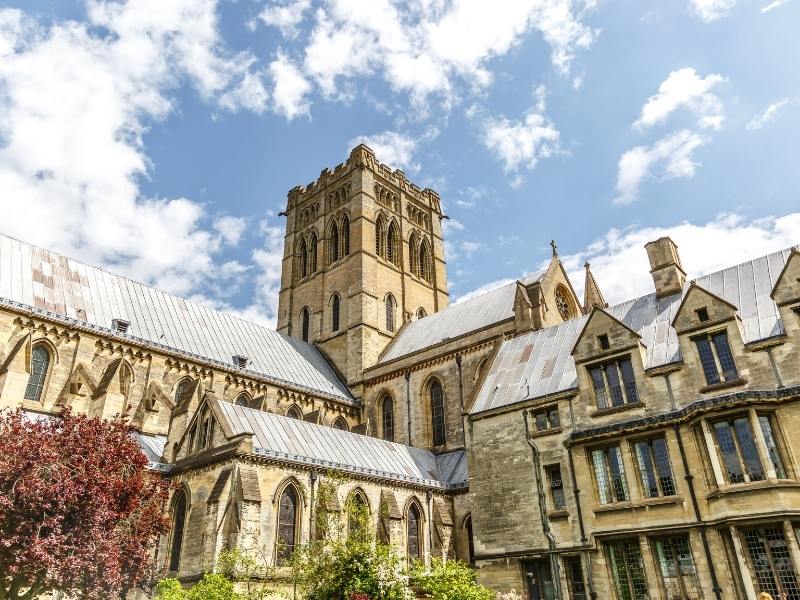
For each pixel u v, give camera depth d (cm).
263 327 8081
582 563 4097
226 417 4728
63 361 5356
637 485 4012
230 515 4041
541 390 4853
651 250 5081
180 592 3400
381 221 9544
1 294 5203
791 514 3319
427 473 5906
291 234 10431
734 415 3662
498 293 7812
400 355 7912
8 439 2994
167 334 6381
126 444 3494
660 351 4344
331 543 3603
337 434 5616
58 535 2803
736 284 4538
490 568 4572
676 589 3703
